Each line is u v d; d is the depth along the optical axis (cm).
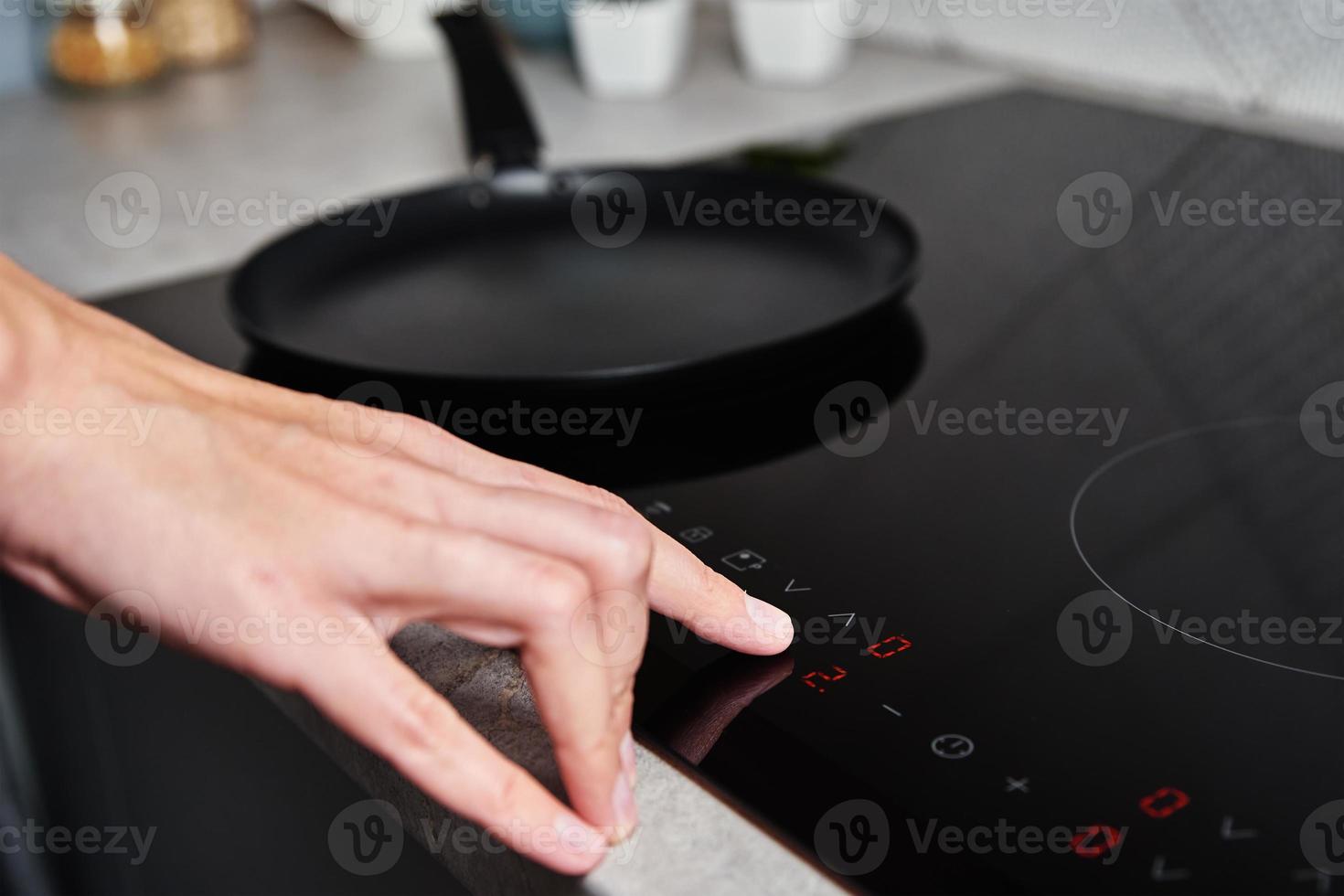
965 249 96
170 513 63
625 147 109
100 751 97
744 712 69
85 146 114
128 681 91
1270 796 61
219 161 110
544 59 129
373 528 61
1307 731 65
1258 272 92
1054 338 88
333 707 62
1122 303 91
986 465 79
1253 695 69
